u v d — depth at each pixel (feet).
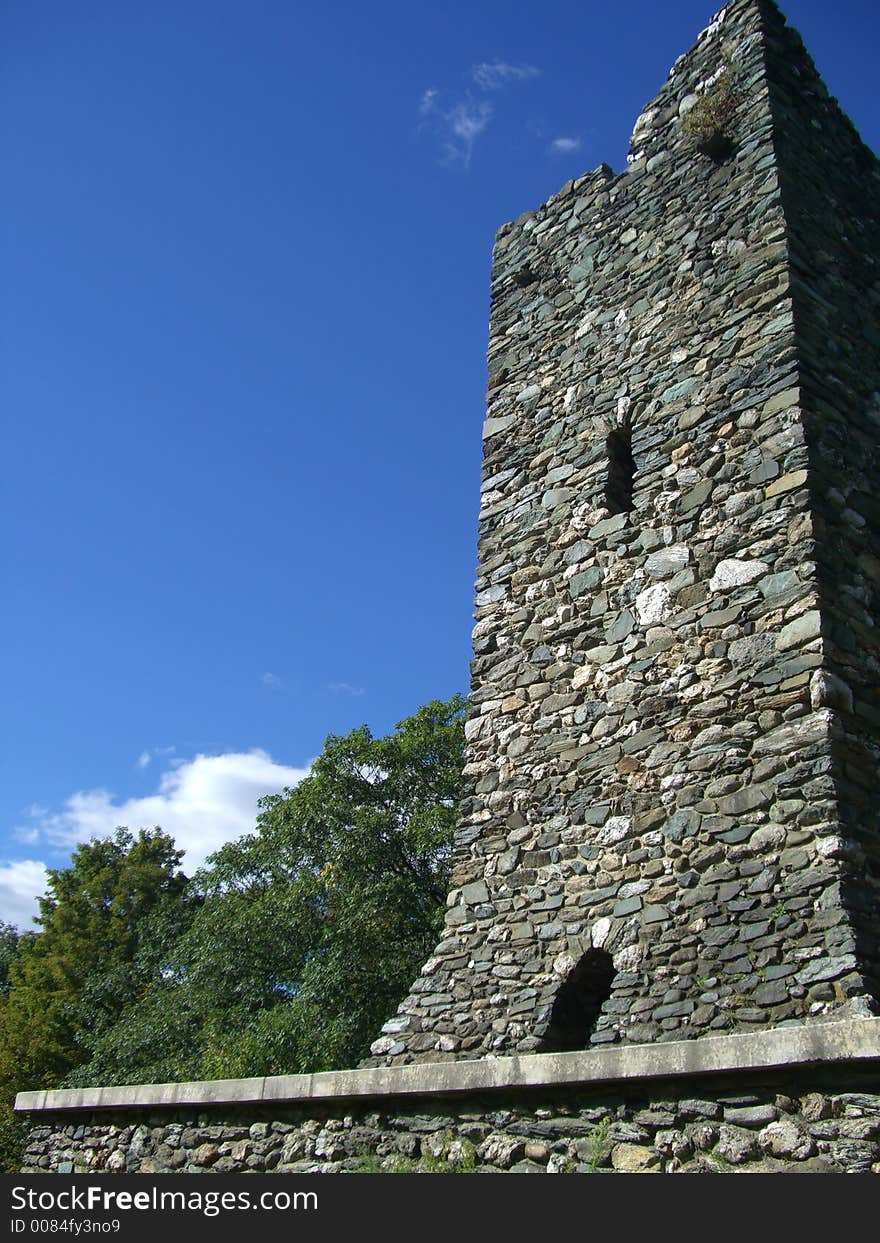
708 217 30.50
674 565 26.71
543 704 28.35
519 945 25.73
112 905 118.42
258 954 64.59
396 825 65.67
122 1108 25.95
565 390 32.58
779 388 26.27
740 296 28.43
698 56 33.45
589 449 30.78
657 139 33.71
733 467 26.48
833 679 22.62
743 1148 15.90
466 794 28.99
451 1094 19.84
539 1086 18.44
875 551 25.34
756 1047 15.89
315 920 63.87
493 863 27.40
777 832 21.97
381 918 60.80
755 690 23.70
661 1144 16.80
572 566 29.45
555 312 34.32
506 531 32.04
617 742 26.04
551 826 26.58
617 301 32.24
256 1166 22.35
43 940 117.70
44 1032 92.99
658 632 26.32
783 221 28.27
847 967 19.58
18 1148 83.46
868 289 29.86
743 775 23.07
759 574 24.75
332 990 58.18
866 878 21.01
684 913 22.84
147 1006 70.79
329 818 65.36
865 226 31.22
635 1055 17.29
